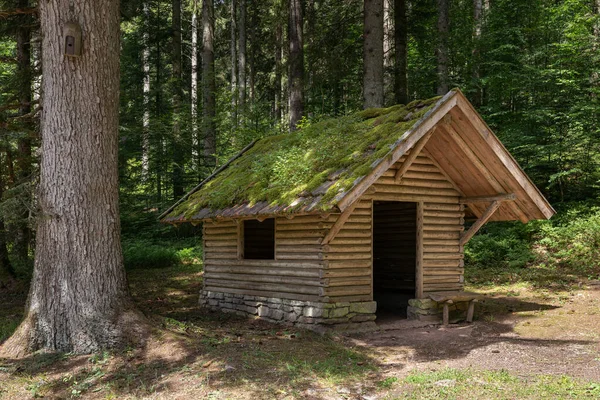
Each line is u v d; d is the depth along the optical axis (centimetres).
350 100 2323
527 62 2031
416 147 926
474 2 2230
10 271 1452
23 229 1440
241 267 1152
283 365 705
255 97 3872
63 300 792
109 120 841
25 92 1230
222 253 1221
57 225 799
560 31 2077
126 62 2503
